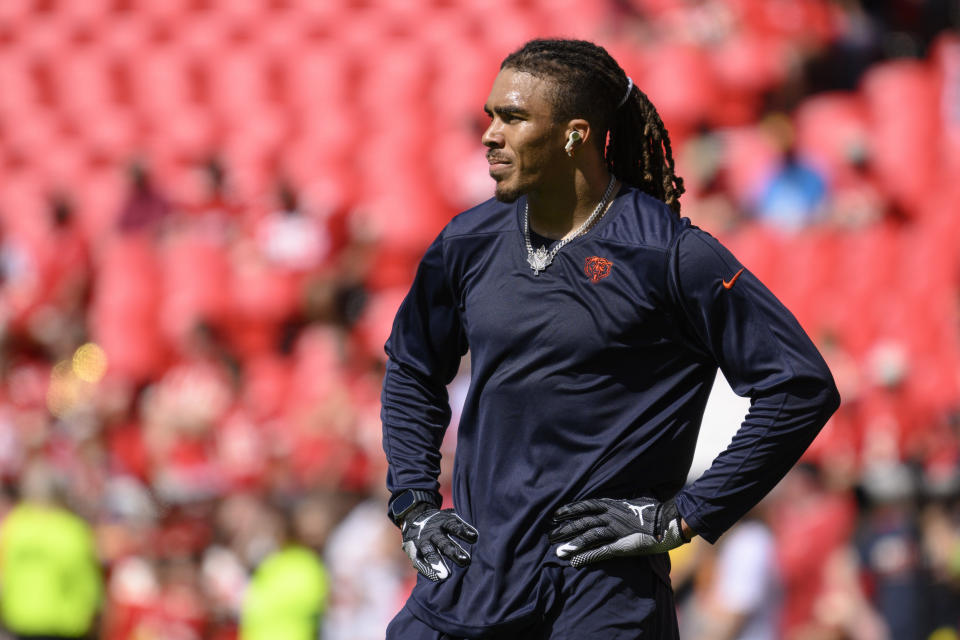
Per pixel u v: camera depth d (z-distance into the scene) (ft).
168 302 121.39
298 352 116.47
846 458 89.10
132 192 132.57
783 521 70.23
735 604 64.28
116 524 76.07
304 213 123.65
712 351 24.85
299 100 159.53
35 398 115.34
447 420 28.22
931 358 110.93
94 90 168.55
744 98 144.15
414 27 167.43
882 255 120.37
